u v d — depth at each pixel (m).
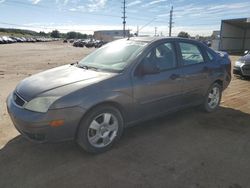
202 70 4.70
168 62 4.16
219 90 5.31
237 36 37.62
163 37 4.29
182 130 4.26
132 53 3.83
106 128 3.45
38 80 3.50
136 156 3.37
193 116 4.95
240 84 8.39
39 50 33.34
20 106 3.16
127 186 2.74
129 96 3.55
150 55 3.88
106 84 3.32
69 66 4.23
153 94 3.86
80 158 3.30
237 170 3.06
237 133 4.17
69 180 2.83
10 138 3.85
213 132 4.20
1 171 2.98
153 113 4.02
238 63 9.38
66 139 3.11
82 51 31.84
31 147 3.56
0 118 4.70
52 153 3.41
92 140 3.33
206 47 5.05
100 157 3.34
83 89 3.13
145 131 4.20
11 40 63.62
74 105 3.03
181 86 4.31
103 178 2.87
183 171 3.03
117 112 3.50
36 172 2.97
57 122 2.98
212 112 5.22
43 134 2.99
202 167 3.12
